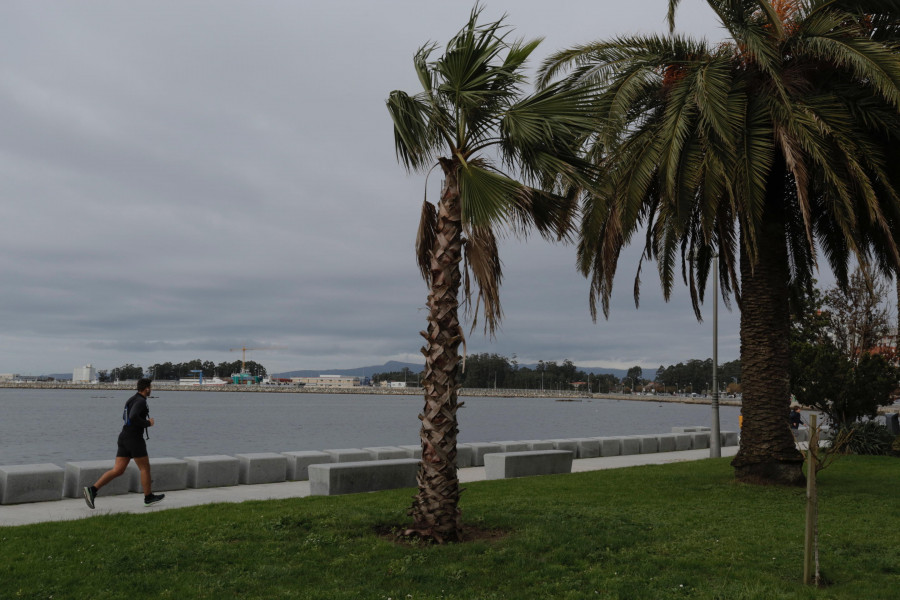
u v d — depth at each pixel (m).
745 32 12.54
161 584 6.62
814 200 15.19
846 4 13.27
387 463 14.02
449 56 8.47
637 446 24.36
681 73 13.96
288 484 15.15
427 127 8.70
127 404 11.51
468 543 8.22
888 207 13.54
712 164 12.51
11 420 88.19
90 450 46.31
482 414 137.75
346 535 8.52
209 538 8.36
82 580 6.70
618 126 12.90
